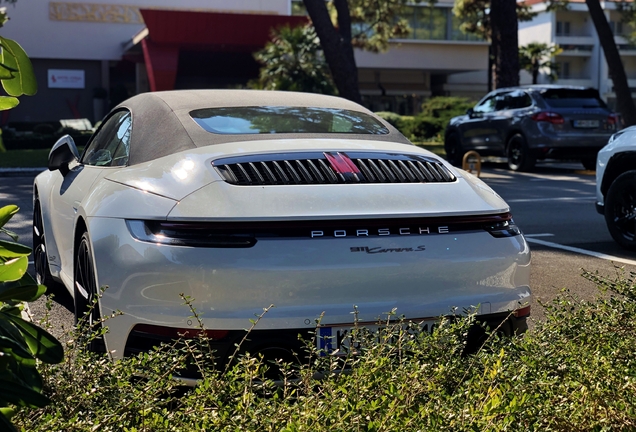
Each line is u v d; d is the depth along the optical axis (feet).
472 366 8.96
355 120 13.83
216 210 9.98
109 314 10.40
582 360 8.91
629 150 23.48
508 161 56.95
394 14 109.70
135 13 148.46
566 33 221.46
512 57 74.54
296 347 9.93
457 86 185.57
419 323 10.19
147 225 10.27
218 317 9.70
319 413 7.42
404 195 10.89
